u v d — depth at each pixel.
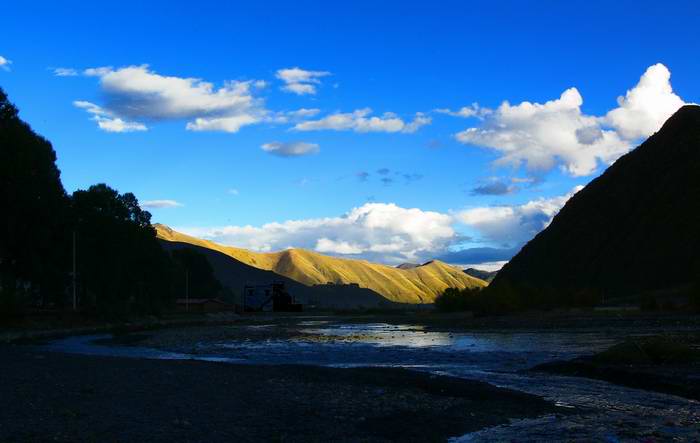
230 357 42.22
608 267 144.00
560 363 30.94
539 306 104.69
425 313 130.88
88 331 71.31
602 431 16.44
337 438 15.34
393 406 19.98
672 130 171.62
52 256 79.25
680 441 15.24
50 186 70.00
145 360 33.75
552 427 17.02
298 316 132.25
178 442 14.26
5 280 66.94
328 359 39.91
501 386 25.12
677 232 136.00
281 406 19.50
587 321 71.06
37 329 64.81
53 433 14.41
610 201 166.38
